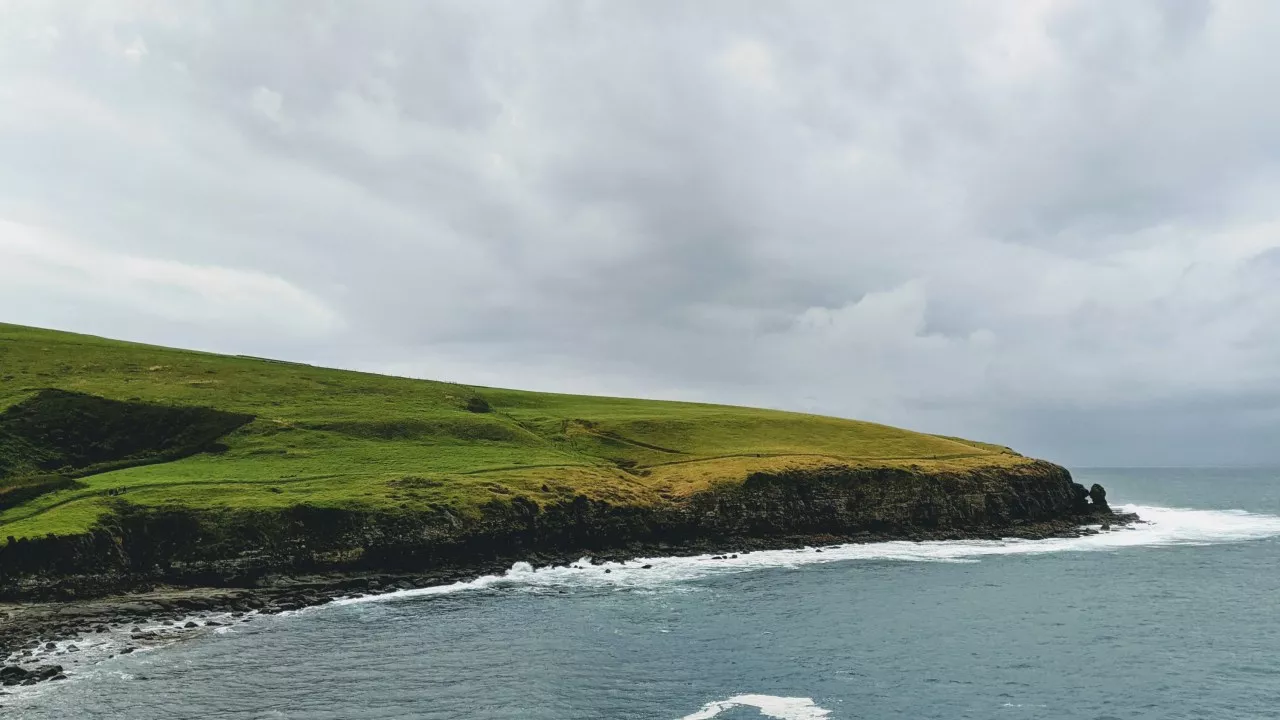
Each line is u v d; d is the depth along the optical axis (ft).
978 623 191.11
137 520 212.43
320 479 264.52
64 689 135.74
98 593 192.54
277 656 158.20
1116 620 195.11
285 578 216.33
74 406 296.30
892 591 227.61
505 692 140.26
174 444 293.64
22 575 185.16
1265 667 157.28
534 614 195.52
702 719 128.88
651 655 162.71
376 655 160.35
